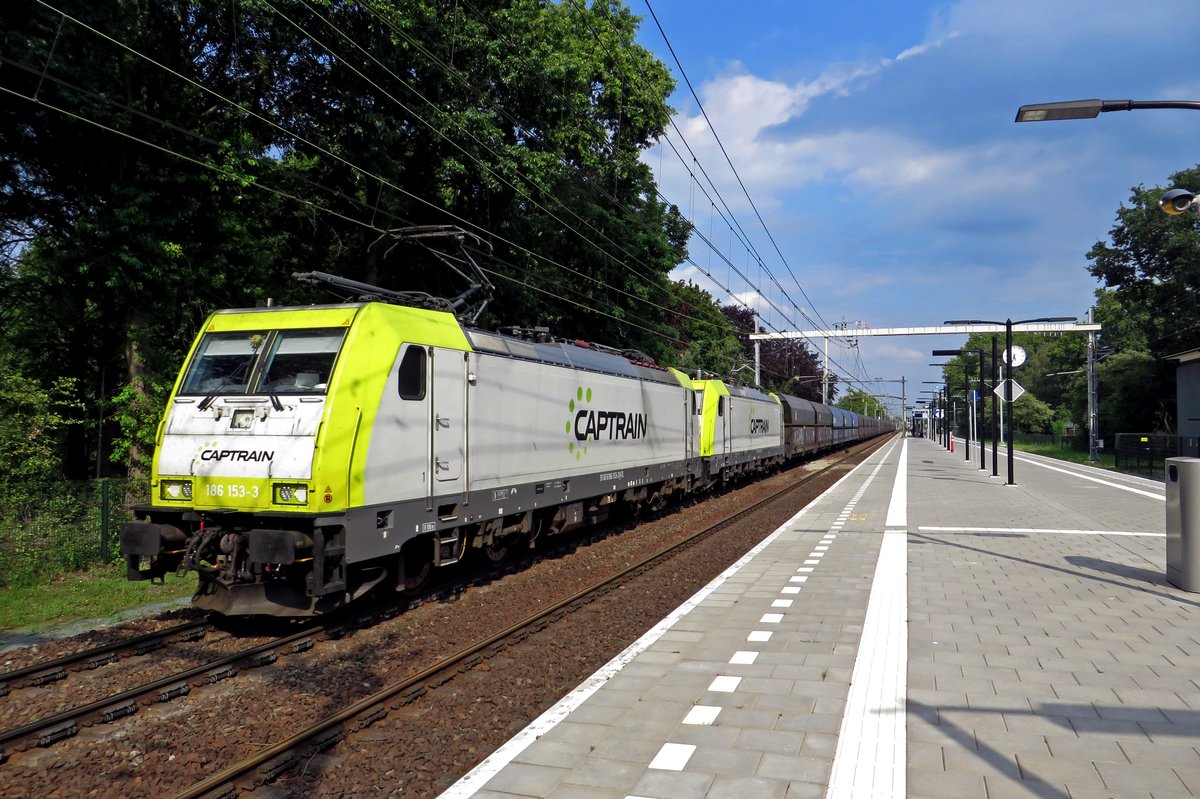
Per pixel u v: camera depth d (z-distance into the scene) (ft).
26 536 36.70
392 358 30.17
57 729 19.04
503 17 68.08
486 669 24.68
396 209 67.67
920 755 15.76
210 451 28.53
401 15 54.70
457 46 61.36
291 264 69.82
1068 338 249.96
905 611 28.19
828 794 14.12
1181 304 154.81
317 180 64.75
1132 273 159.63
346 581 28.14
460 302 38.50
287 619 30.25
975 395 140.77
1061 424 246.27
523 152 64.75
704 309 185.06
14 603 32.50
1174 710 18.10
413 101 59.31
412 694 21.59
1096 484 90.79
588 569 41.37
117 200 47.98
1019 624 26.17
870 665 21.83
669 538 52.39
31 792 16.39
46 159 50.67
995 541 44.91
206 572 28.30
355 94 57.00
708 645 24.32
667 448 62.44
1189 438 98.07
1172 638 24.27
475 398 35.32
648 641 24.86
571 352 47.52
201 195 52.29
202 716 20.52
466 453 34.53
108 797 16.20
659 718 18.13
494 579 38.34
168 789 16.55
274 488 27.12
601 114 96.68
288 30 53.78
